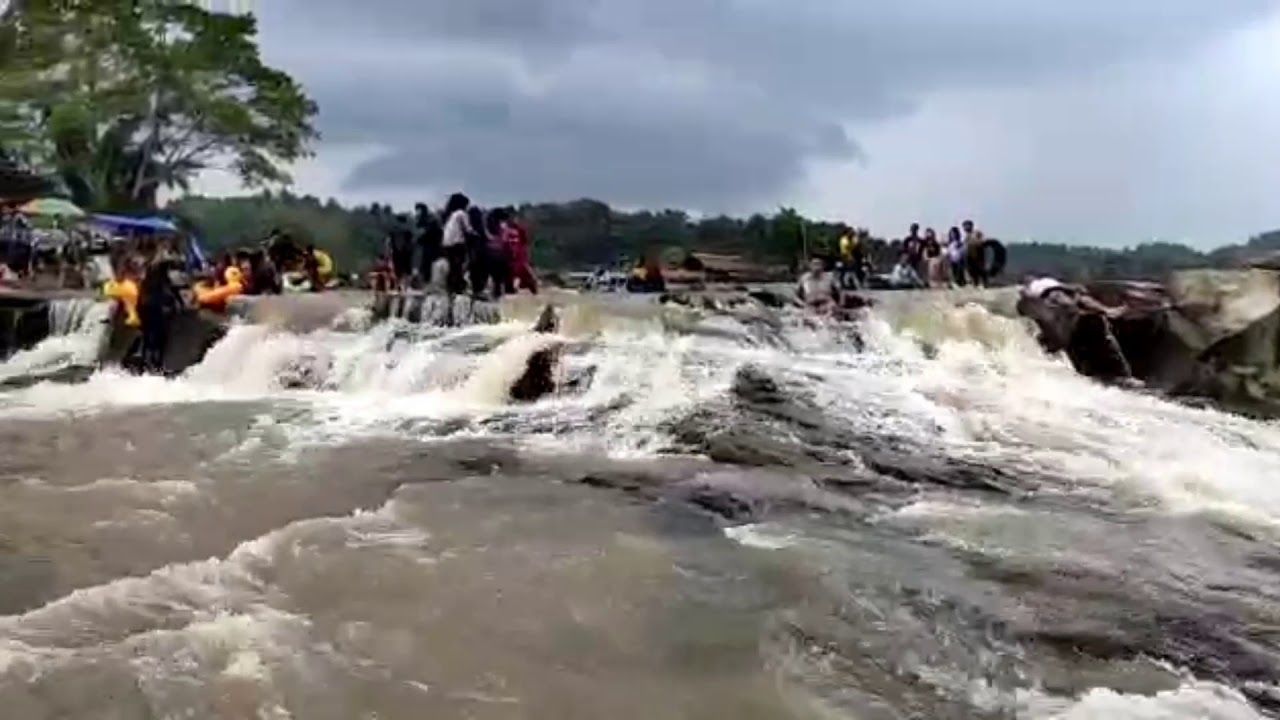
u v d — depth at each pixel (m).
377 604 5.68
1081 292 15.79
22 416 11.58
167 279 15.86
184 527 7.27
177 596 5.69
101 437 10.38
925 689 4.90
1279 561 7.10
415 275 20.44
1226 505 8.52
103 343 16.42
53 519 7.39
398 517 7.42
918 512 8.04
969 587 6.31
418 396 12.67
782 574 6.39
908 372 13.03
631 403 11.26
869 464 9.38
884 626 5.63
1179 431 10.92
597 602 5.82
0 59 35.06
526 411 11.42
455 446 9.97
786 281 29.02
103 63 37.97
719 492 8.36
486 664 4.97
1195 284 15.77
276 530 7.06
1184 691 4.95
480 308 15.88
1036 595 6.23
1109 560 6.97
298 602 5.65
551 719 4.45
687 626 5.53
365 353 13.70
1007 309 16.00
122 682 4.58
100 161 39.88
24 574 6.21
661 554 6.71
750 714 4.56
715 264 31.55
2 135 35.72
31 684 4.54
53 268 24.17
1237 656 5.45
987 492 8.73
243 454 9.62
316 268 23.47
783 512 7.89
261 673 4.73
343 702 4.51
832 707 4.66
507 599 5.82
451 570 6.25
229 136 42.19
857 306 16.38
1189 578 6.68
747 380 11.67
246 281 19.77
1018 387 12.77
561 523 7.37
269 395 13.16
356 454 9.61
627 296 18.14
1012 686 4.97
